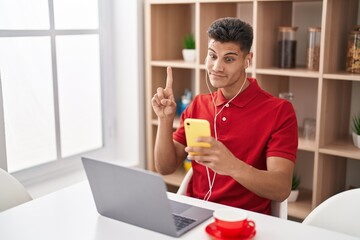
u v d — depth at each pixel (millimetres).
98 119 3041
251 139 1761
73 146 2891
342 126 2582
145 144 3111
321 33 2260
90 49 2910
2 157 2441
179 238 1311
